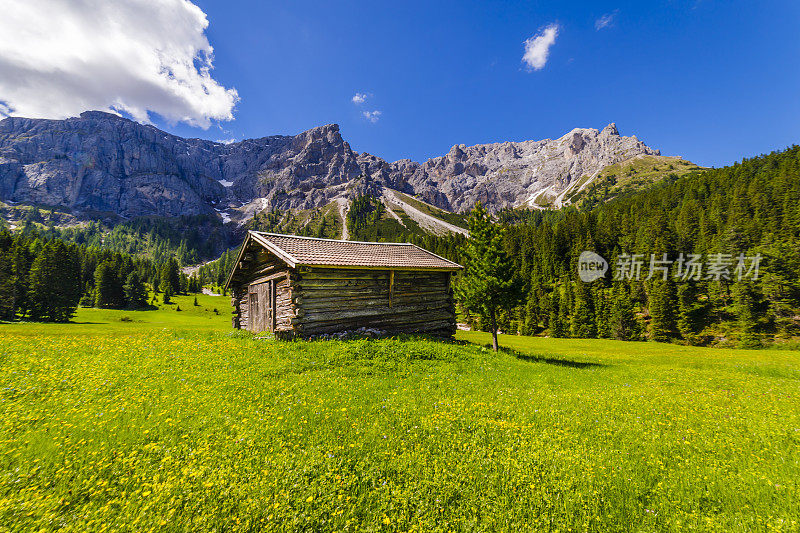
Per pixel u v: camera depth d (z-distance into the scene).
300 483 5.03
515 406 9.53
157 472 5.32
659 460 6.34
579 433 7.65
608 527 4.36
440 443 6.63
